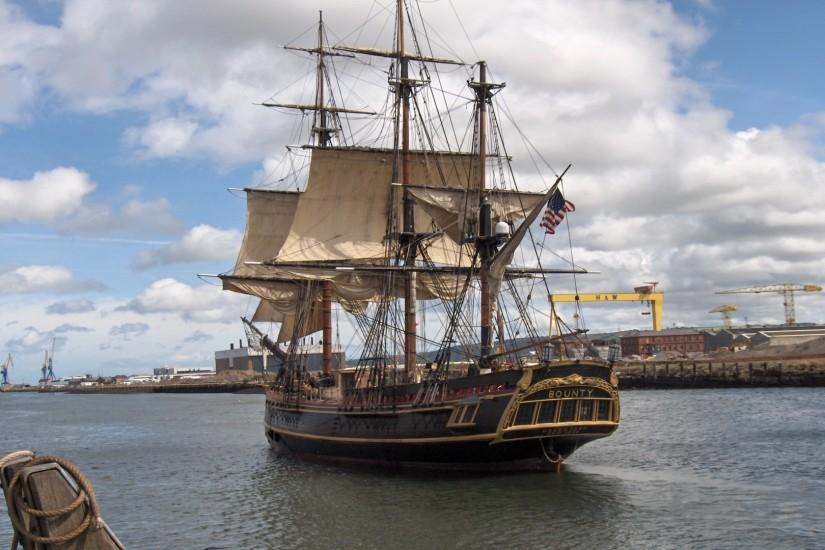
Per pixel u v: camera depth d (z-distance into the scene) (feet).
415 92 216.95
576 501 124.36
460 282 222.48
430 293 226.99
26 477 37.11
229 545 105.29
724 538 101.35
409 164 213.05
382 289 229.86
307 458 186.19
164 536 111.75
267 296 260.21
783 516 112.88
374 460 160.76
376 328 197.16
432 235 193.77
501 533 105.70
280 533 110.42
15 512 37.35
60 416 444.55
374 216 232.32
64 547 37.35
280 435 200.64
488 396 135.85
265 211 284.00
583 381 136.26
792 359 508.53
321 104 290.76
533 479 142.31
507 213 193.36
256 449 223.51
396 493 133.80
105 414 456.04
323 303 239.30
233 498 139.44
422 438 146.00
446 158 223.51
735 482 140.15
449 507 121.49
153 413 443.32
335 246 228.84
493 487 135.95
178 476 171.32
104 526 38.78
